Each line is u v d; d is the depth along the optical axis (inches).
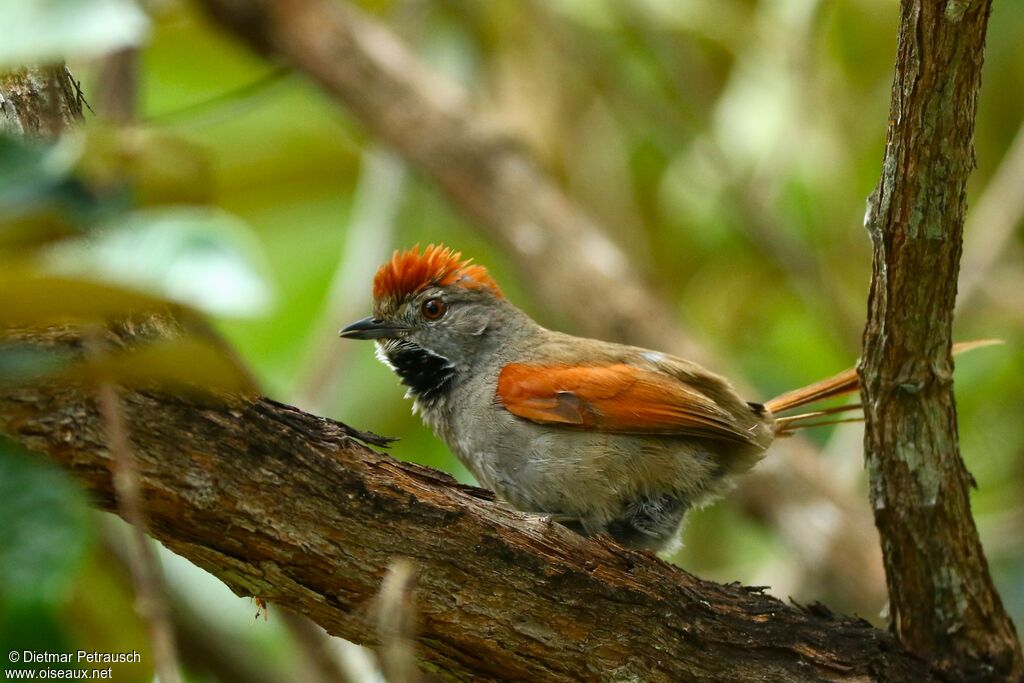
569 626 306.3
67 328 219.8
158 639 200.7
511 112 606.5
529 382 419.2
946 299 309.7
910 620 350.6
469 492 302.7
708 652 323.3
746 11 598.5
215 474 264.2
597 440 410.6
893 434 331.9
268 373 628.4
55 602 181.9
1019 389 622.8
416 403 470.6
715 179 614.9
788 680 327.9
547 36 607.5
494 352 453.7
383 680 319.9
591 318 574.6
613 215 627.8
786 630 335.3
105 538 408.8
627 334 572.1
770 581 605.3
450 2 642.2
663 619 317.1
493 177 592.1
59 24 170.9
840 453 635.5
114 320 230.5
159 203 253.8
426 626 295.1
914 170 290.4
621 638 311.6
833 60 593.0
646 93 622.2
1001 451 616.1
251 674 469.4
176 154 256.4
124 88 485.7
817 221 626.2
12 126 247.3
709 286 665.6
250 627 521.3
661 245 660.7
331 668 424.5
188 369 181.5
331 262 654.5
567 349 448.8
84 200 174.6
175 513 263.6
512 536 301.0
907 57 280.1
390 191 590.2
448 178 594.2
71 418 245.4
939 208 294.0
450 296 460.8
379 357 476.1
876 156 626.2
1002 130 646.5
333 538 278.8
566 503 416.8
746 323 667.4
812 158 595.2
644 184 674.2
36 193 168.2
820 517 541.0
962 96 279.7
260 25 592.4
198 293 191.3
